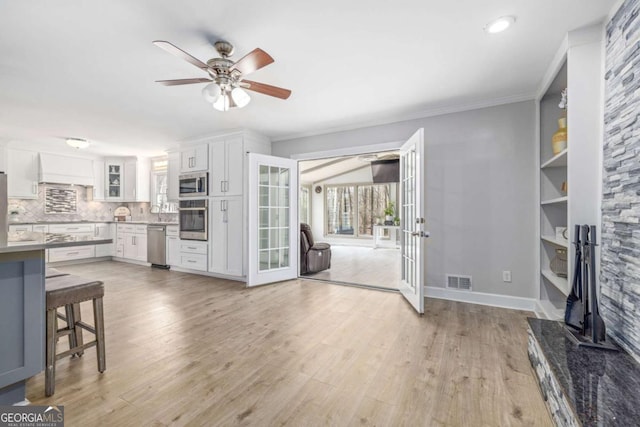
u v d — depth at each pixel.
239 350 2.20
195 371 1.91
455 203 3.37
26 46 2.11
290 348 2.23
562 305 2.80
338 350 2.20
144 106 3.33
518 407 1.56
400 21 1.88
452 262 3.39
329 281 4.34
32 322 1.59
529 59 2.36
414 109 3.46
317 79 2.69
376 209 8.98
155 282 4.34
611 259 1.81
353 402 1.61
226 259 4.47
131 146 5.34
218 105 2.33
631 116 1.61
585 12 1.82
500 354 2.13
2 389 1.53
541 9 1.79
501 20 1.87
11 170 5.01
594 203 1.98
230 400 1.62
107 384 1.76
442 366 1.97
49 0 1.64
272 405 1.58
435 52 2.25
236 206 4.37
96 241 1.84
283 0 1.67
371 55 2.29
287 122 3.97
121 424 1.43
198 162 4.76
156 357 2.09
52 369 1.66
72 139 4.72
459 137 3.35
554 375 1.43
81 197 6.20
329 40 2.08
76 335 2.10
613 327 1.78
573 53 2.00
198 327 2.64
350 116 3.72
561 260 2.70
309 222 9.76
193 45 2.12
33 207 5.52
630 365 1.50
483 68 2.50
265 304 3.28
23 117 3.71
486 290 3.24
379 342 2.33
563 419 1.32
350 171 9.25
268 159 4.23
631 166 1.61
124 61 2.33
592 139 1.98
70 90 2.88
